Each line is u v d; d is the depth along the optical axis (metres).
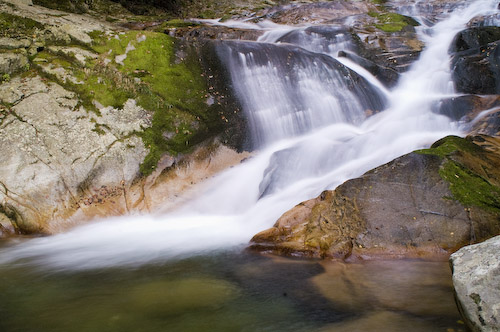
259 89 8.78
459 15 15.65
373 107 9.35
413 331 3.09
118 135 7.00
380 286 3.94
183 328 3.36
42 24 8.48
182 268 4.73
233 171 7.58
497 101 8.51
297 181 7.01
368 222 4.95
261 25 14.98
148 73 8.05
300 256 4.84
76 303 3.88
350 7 16.77
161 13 16.48
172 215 6.61
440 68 10.48
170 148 7.31
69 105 7.05
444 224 4.77
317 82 9.31
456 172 5.27
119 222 6.38
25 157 6.31
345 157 7.28
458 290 2.99
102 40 8.39
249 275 4.44
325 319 3.41
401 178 5.31
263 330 3.29
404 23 13.28
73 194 6.40
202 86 8.36
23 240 5.86
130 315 3.61
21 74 7.38
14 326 3.46
